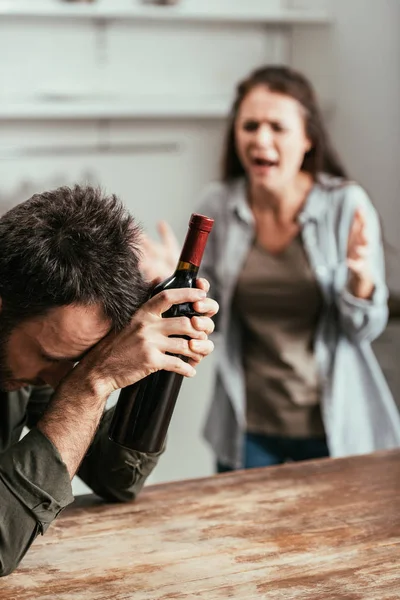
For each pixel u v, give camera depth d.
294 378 2.78
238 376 2.85
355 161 4.31
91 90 4.39
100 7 4.14
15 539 1.30
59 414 1.35
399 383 3.92
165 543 1.43
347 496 1.62
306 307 2.78
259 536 1.45
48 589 1.28
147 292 1.38
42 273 1.27
